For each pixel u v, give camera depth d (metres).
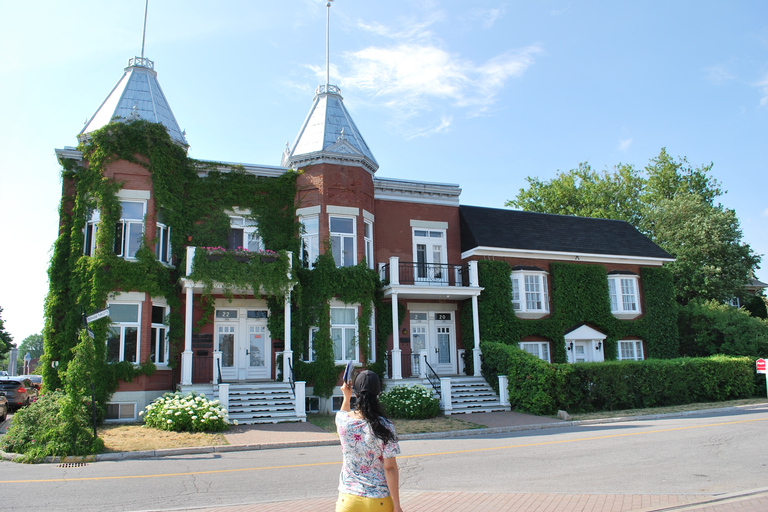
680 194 40.84
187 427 15.62
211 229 21.45
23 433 12.62
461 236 26.02
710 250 36.16
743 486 8.53
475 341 23.17
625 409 21.00
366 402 4.14
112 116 20.95
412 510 7.37
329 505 7.72
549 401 19.20
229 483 9.34
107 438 14.07
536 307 25.52
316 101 24.88
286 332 20.30
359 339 21.69
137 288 19.03
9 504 7.90
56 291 18.97
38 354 139.88
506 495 8.09
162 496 8.38
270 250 21.97
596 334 26.36
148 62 22.94
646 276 28.38
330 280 21.36
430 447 13.35
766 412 19.41
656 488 8.47
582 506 7.34
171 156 20.67
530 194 48.62
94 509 7.62
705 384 23.30
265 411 18.19
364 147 24.41
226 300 21.64
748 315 29.86
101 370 17.95
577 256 26.89
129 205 19.72
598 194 46.16
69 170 19.88
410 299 24.42
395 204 25.00
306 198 22.59
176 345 20.09
